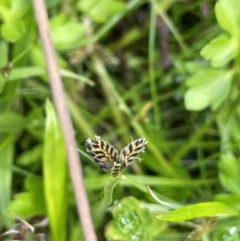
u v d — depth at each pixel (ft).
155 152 0.79
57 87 0.70
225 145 0.81
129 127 0.85
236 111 0.82
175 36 0.85
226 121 0.81
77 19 0.84
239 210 0.71
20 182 0.81
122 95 0.88
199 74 0.77
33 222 0.76
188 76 0.85
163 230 0.74
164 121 0.88
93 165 0.82
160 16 0.87
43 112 0.84
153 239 0.74
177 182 0.78
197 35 0.87
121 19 0.89
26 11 0.75
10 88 0.78
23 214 0.72
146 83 0.89
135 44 0.90
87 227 0.67
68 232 0.76
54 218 0.71
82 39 0.82
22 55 0.75
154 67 0.88
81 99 0.86
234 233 0.71
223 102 0.81
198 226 0.71
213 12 0.86
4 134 0.78
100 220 0.71
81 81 0.86
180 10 0.87
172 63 0.87
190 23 0.89
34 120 0.79
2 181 0.76
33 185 0.73
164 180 0.78
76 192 0.67
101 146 0.63
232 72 0.77
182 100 0.87
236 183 0.74
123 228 0.71
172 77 0.87
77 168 0.67
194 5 0.86
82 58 0.85
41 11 0.71
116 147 0.84
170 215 0.67
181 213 0.68
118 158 0.64
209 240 0.73
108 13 0.83
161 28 0.87
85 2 0.82
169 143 0.84
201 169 0.81
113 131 0.85
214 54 0.75
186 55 0.86
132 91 0.86
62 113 0.69
